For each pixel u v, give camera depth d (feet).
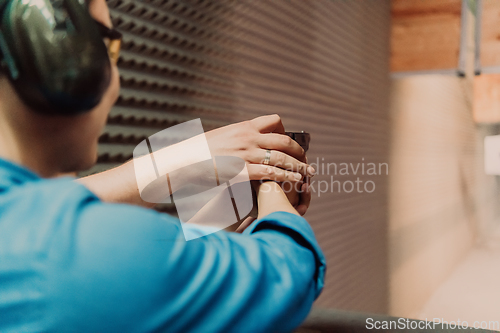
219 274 0.82
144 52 4.20
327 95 8.59
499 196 24.61
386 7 11.51
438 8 5.21
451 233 15.97
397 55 5.57
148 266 0.75
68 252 0.73
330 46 8.78
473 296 11.53
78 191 0.86
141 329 0.73
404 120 12.01
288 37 7.30
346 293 8.21
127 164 1.60
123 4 3.96
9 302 0.73
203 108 5.07
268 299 0.85
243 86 5.92
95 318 0.72
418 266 12.41
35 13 0.81
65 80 0.83
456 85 16.93
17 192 0.83
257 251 0.92
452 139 16.56
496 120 10.96
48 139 0.93
